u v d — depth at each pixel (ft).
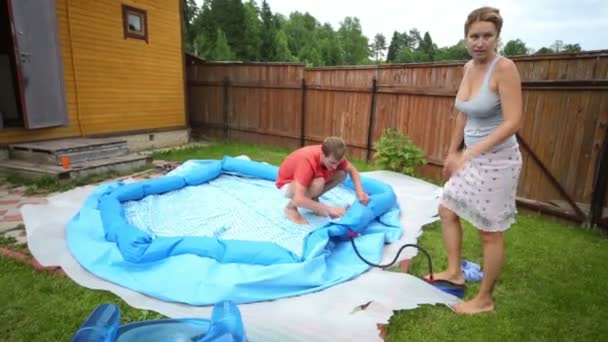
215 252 7.57
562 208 12.64
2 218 10.88
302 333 5.79
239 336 4.80
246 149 24.18
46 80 17.29
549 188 13.11
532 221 12.44
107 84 21.70
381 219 10.81
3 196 13.00
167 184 12.87
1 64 20.36
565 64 12.28
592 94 11.69
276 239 9.05
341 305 6.61
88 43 20.39
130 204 11.31
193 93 29.30
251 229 9.61
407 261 8.54
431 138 17.70
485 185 6.25
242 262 7.50
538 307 7.08
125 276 7.27
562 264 9.04
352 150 21.26
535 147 13.24
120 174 16.62
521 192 13.89
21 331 5.89
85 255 7.92
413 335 6.12
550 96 12.66
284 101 24.12
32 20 16.44
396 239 9.71
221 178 15.15
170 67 25.86
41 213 10.60
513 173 6.16
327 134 22.33
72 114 19.99
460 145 7.25
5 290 6.91
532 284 8.00
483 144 5.94
